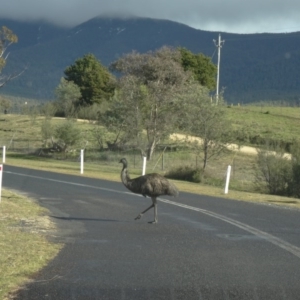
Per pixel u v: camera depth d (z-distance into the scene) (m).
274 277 12.03
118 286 11.21
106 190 29.58
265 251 14.74
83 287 11.12
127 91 60.25
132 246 15.17
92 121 83.38
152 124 57.81
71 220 19.47
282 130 78.50
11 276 11.77
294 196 34.94
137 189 18.94
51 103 102.38
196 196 28.25
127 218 20.19
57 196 26.47
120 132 66.50
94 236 16.55
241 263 13.32
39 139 76.44
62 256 13.76
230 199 27.50
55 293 10.72
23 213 20.34
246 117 92.50
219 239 16.34
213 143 41.94
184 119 43.19
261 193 34.94
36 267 12.60
